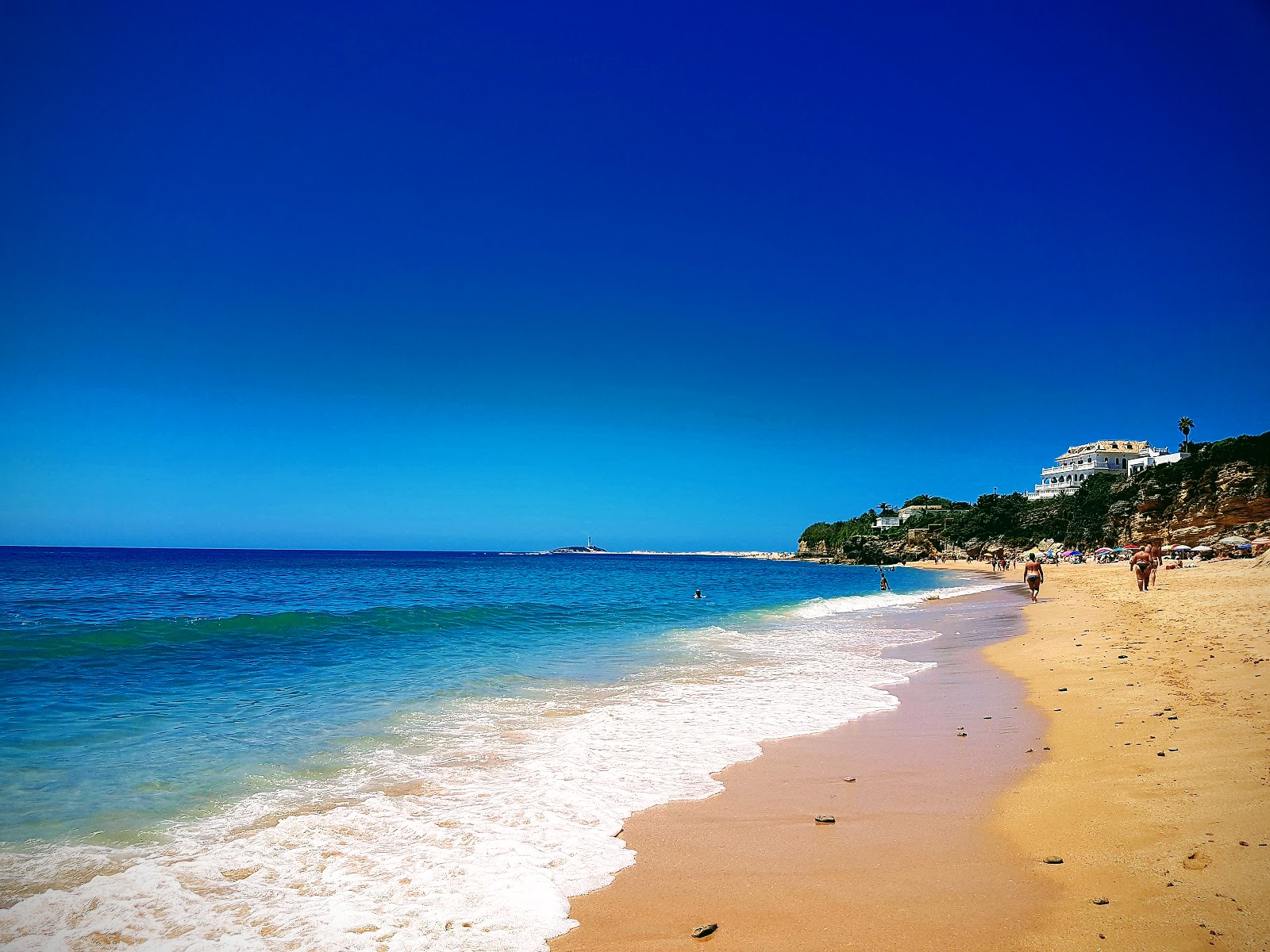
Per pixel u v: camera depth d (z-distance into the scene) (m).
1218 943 3.81
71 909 4.64
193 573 64.62
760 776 7.71
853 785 7.30
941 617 28.84
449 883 5.04
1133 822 5.66
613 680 13.91
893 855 5.46
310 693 12.14
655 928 4.43
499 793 7.09
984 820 6.12
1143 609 24.27
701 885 5.04
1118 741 8.13
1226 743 7.48
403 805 6.71
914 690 12.80
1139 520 86.00
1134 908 4.30
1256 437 75.56
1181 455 107.12
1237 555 57.28
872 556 162.75
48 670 13.52
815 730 9.81
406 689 12.55
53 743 8.66
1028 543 132.62
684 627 24.91
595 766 8.05
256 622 20.94
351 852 5.59
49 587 41.16
